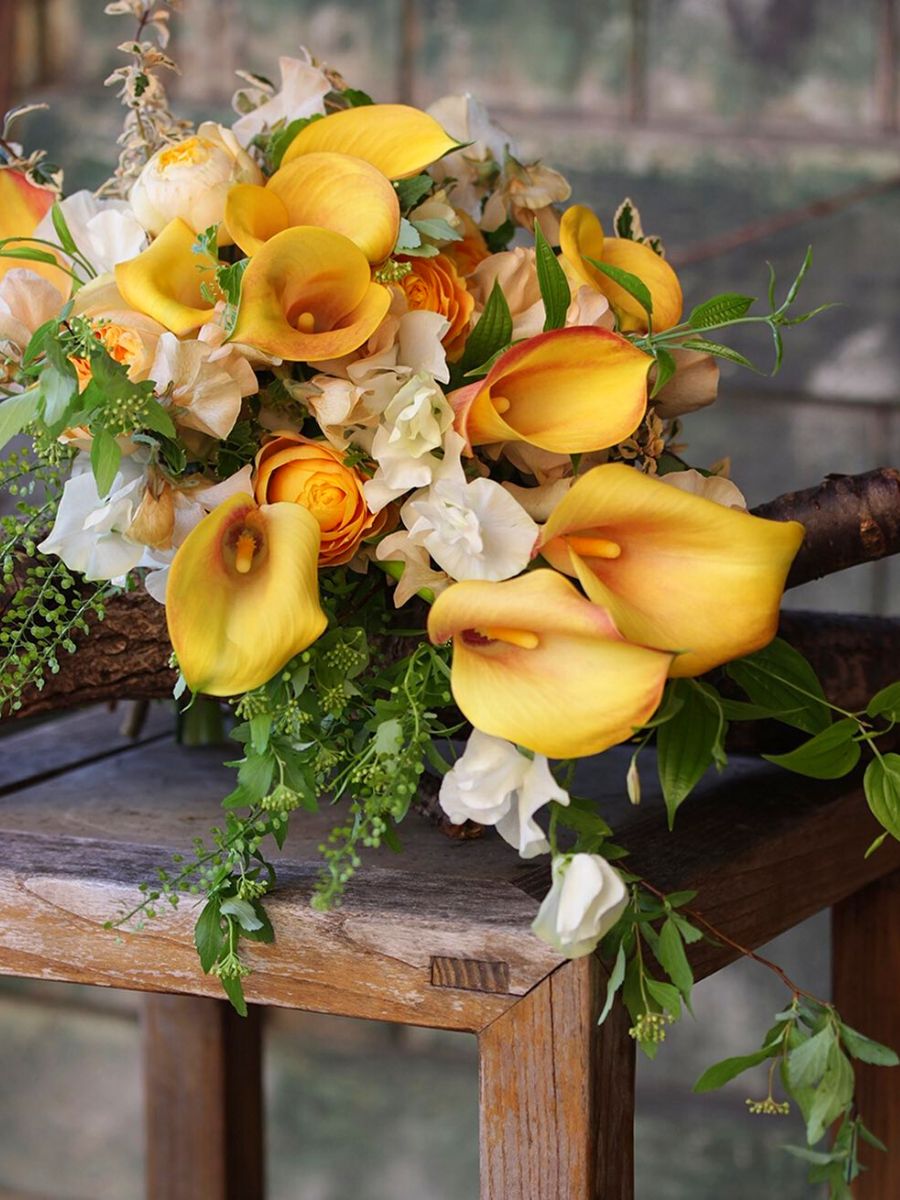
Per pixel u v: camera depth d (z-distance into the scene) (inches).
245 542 44.1
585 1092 45.2
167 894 46.8
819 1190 79.5
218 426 44.5
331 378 45.0
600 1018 44.4
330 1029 87.0
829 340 74.4
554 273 45.4
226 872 46.1
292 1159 88.4
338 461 44.9
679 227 75.4
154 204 46.6
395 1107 86.4
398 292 45.6
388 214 45.3
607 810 51.5
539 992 45.2
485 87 77.4
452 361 46.7
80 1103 91.0
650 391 47.7
